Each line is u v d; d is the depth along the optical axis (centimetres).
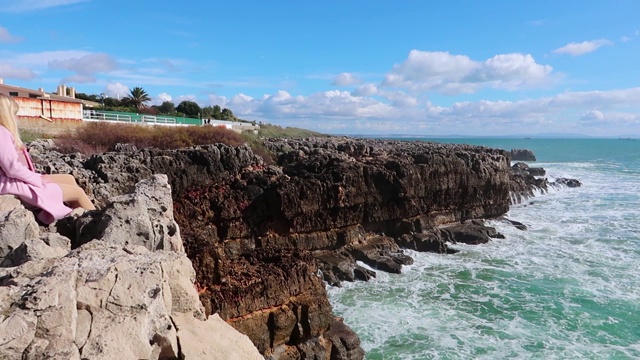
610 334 2038
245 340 597
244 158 3092
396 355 1889
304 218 3005
